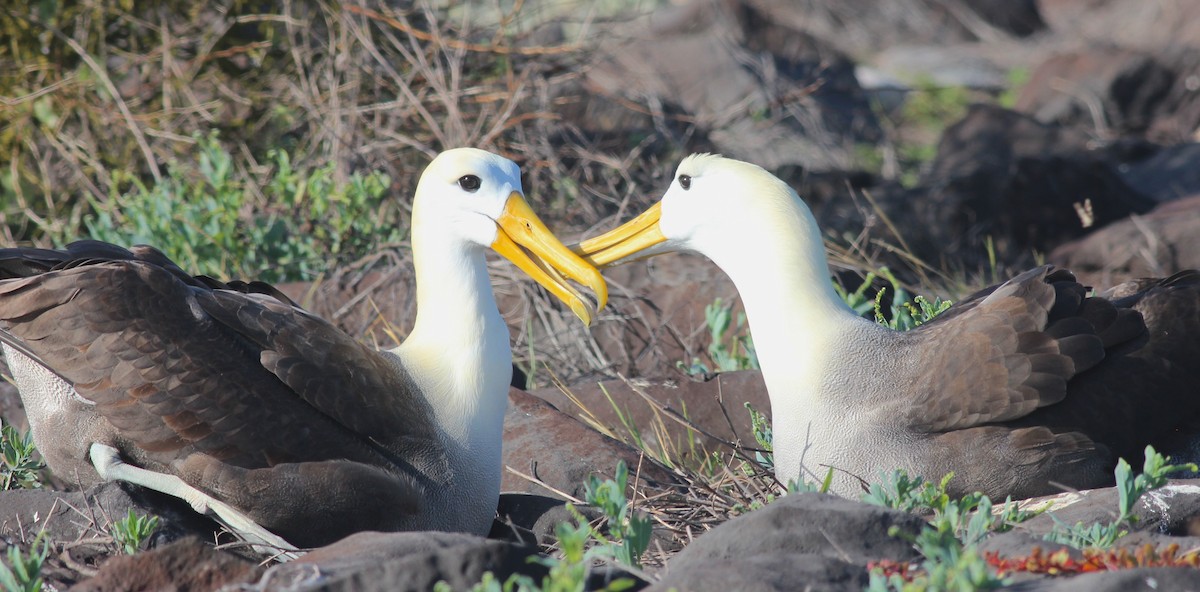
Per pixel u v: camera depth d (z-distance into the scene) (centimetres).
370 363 971
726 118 2531
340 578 671
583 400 1305
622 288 1540
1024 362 936
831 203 2383
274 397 936
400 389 984
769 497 959
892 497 863
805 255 1012
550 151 1914
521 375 1440
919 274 1873
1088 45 5094
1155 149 2967
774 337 1011
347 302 1605
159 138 2002
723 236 1041
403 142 1869
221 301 950
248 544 886
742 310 1524
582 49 2109
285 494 925
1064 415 950
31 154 2000
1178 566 645
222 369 927
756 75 3231
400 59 2039
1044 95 3922
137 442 922
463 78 2039
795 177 2505
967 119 3108
